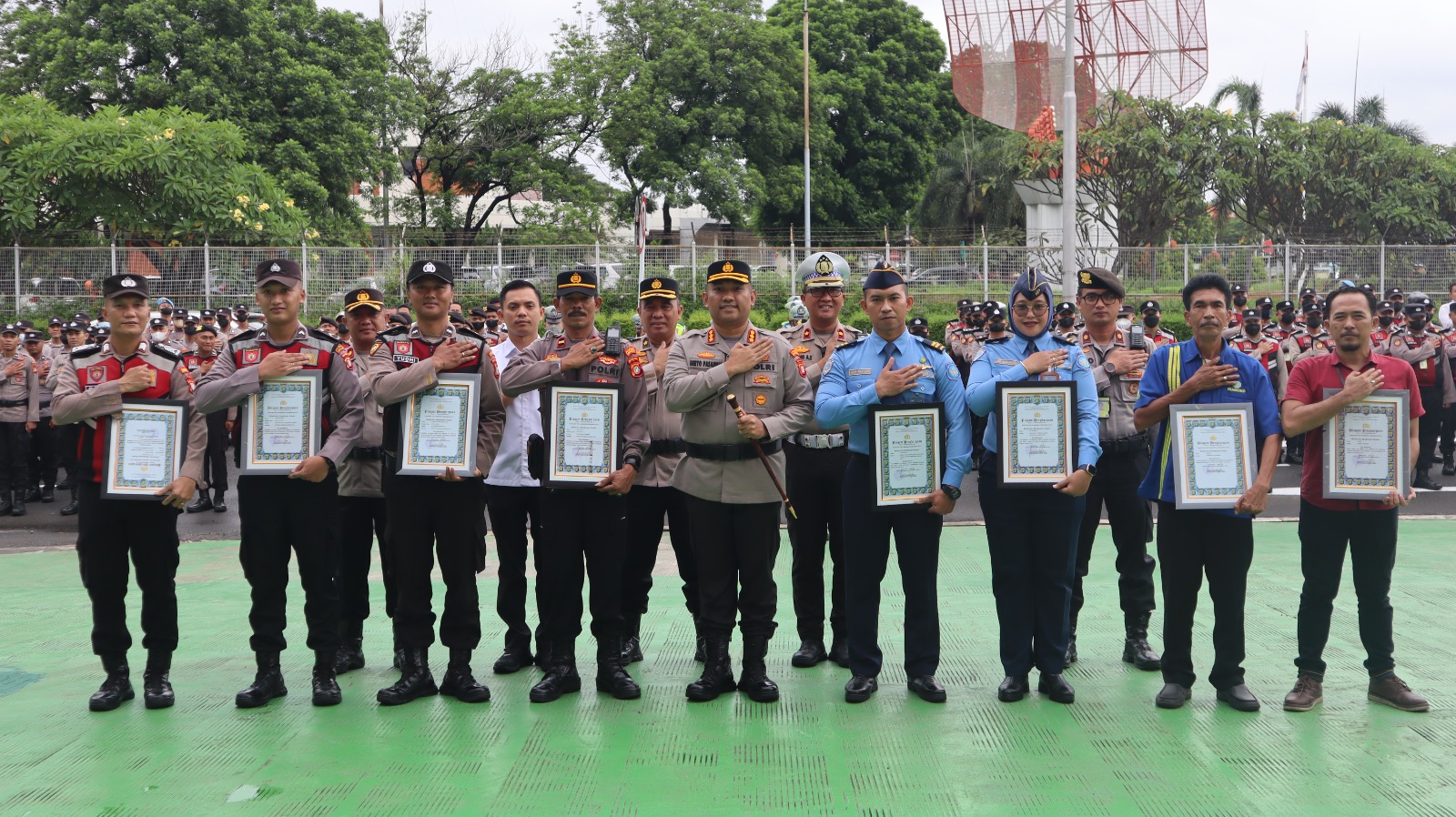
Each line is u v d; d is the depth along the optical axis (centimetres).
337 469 557
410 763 466
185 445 550
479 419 569
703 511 548
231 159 2292
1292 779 441
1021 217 3734
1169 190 2678
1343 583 780
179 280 2008
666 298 623
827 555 949
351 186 2869
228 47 2625
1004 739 489
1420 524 1028
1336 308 522
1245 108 3662
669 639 684
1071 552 542
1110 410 611
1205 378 519
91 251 2006
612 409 549
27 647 677
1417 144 3103
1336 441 518
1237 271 2053
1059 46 2489
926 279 2069
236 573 895
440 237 3111
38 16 2697
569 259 2075
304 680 599
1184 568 530
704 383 525
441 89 3275
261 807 423
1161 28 2473
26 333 1298
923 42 4194
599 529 554
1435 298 2052
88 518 538
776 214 3997
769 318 2094
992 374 550
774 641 673
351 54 2911
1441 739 483
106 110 2255
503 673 609
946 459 536
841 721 516
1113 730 500
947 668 609
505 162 3278
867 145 4081
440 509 546
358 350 651
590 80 3253
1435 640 645
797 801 424
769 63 3428
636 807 420
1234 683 531
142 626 552
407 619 552
